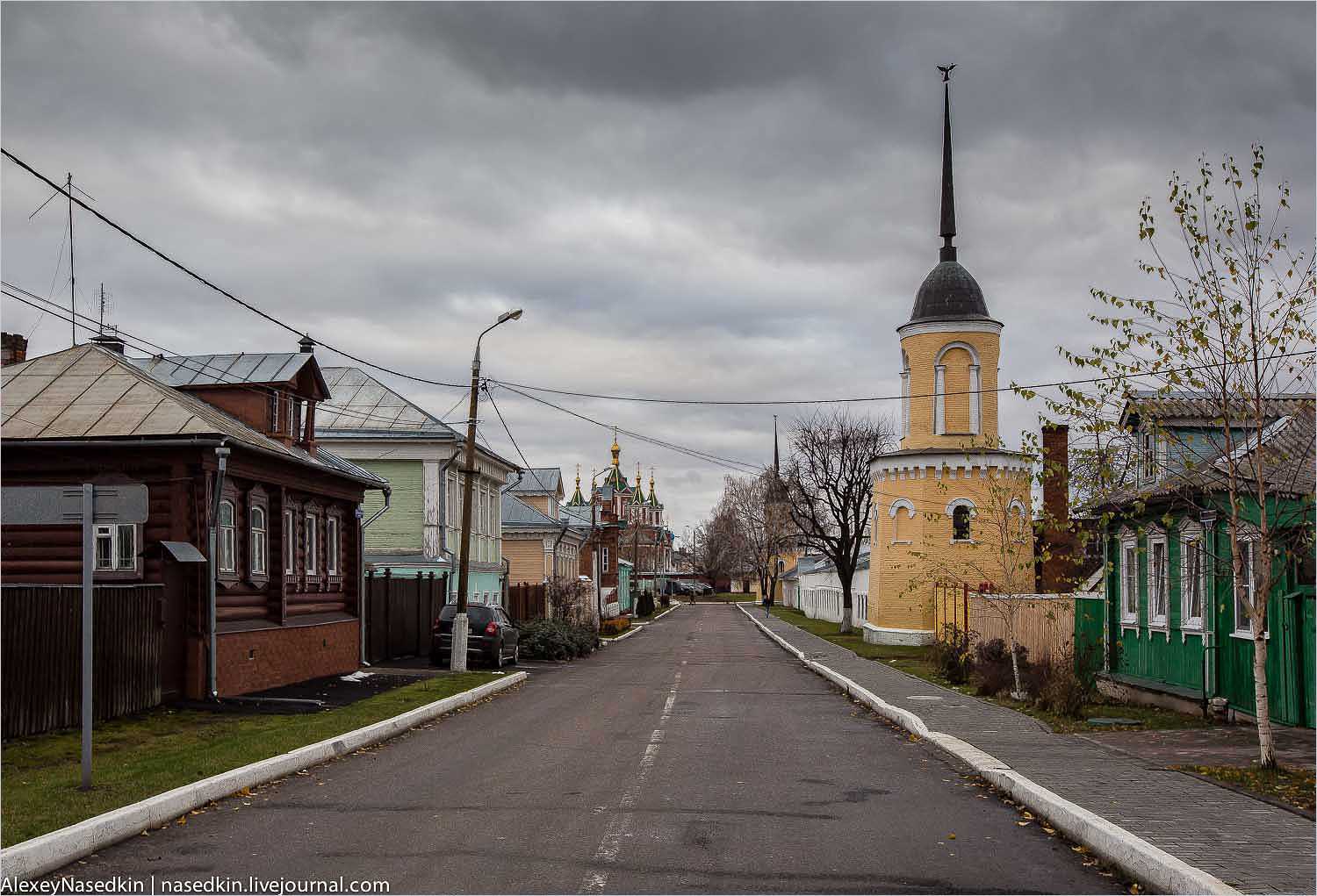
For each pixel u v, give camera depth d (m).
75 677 16.28
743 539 135.12
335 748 14.74
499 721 19.23
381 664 31.34
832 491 62.22
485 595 44.53
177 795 10.62
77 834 8.96
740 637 58.38
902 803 11.48
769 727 18.64
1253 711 17.77
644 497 190.12
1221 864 8.34
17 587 15.07
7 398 20.80
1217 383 13.38
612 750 15.44
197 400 24.31
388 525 40.38
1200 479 15.86
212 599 20.06
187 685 19.88
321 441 40.44
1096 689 23.20
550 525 57.66
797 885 8.23
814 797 11.80
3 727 14.74
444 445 40.62
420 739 16.70
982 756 14.02
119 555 19.83
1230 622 18.73
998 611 28.19
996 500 24.56
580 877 8.41
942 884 8.29
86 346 22.44
